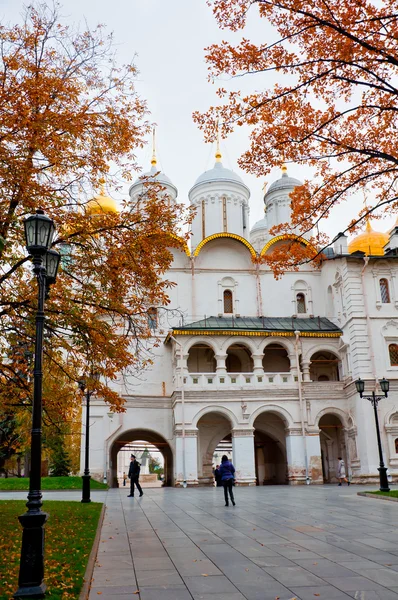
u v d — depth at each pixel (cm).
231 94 1645
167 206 1689
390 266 3653
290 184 4947
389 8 1459
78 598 777
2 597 773
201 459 3644
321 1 1459
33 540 804
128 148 1608
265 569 965
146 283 1639
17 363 1697
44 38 1597
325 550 1114
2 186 1366
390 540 1219
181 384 3481
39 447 852
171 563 1022
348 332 3606
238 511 1794
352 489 2808
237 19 1530
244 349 3975
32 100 1413
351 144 1697
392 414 3400
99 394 1680
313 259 1867
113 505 2097
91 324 1628
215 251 4131
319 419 3562
